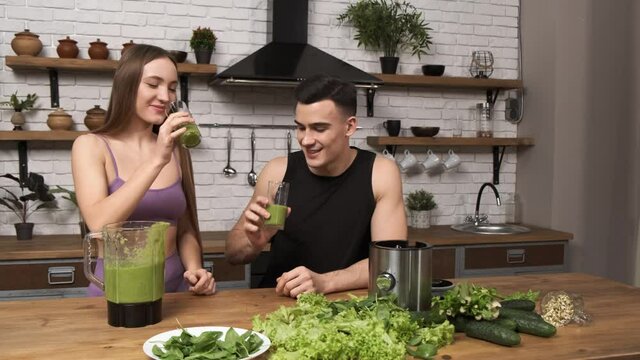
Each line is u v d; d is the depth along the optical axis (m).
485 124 4.12
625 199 3.42
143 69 1.83
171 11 3.63
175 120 1.63
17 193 3.46
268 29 3.75
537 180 4.10
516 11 4.30
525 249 3.68
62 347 1.19
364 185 2.04
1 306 1.48
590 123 3.66
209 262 3.20
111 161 1.89
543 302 1.43
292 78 3.25
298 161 2.10
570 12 3.79
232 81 3.27
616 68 3.48
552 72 3.94
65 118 3.31
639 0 3.32
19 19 3.41
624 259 3.43
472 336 1.27
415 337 1.18
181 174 1.99
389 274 1.32
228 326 1.34
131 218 1.86
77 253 2.98
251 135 3.78
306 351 1.03
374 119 4.05
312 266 2.05
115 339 1.24
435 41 4.15
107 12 3.54
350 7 3.89
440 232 3.79
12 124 3.41
